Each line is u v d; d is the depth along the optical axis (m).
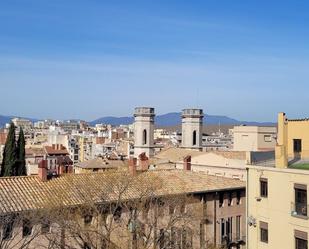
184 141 120.81
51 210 34.41
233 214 51.50
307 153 41.34
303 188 36.62
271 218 39.47
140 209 38.44
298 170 36.91
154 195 39.84
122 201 37.88
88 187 38.88
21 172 62.19
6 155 61.59
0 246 31.70
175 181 47.47
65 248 35.69
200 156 77.75
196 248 42.22
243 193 52.84
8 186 38.22
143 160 53.50
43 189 38.94
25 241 33.00
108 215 38.19
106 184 40.00
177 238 39.94
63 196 37.56
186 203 42.47
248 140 89.12
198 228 43.19
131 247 35.97
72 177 41.09
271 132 89.81
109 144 196.38
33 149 142.75
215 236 48.25
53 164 117.75
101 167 82.88
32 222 33.72
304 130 41.56
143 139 117.50
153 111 117.81
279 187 38.78
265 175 40.16
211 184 49.38
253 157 43.16
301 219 36.69
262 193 40.75
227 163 73.06
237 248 51.59
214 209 48.81
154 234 37.16
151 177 44.53
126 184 39.59
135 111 117.56
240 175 70.75
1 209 34.41
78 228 33.47
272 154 45.03
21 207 35.34
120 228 37.69
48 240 34.81
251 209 41.47
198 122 120.00
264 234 40.31
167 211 41.62
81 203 36.88
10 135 61.84
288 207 37.91
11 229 34.12
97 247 34.59
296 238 37.25
